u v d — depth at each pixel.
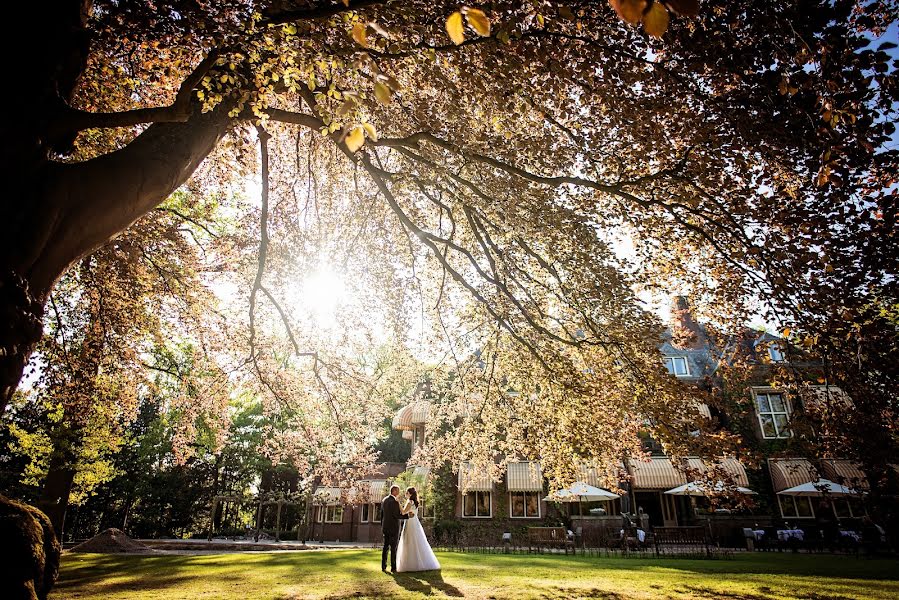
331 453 12.35
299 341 12.80
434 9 5.76
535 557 14.41
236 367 12.67
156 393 14.52
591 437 9.41
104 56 7.81
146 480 40.38
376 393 12.91
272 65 5.56
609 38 7.14
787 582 9.06
